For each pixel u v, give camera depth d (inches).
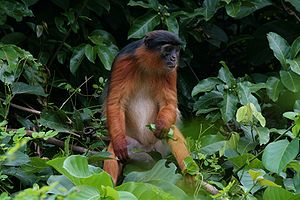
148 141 511.5
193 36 623.5
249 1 584.4
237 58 670.5
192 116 600.1
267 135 471.5
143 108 512.4
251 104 445.7
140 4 566.6
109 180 370.6
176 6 620.4
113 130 492.7
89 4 585.3
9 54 503.8
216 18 673.0
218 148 472.7
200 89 519.5
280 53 527.8
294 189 422.3
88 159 457.1
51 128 502.9
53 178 386.6
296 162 413.4
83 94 587.8
